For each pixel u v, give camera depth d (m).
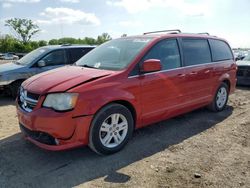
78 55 9.27
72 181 3.62
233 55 7.25
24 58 9.20
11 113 6.77
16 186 3.49
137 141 4.93
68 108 3.86
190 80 5.62
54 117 3.81
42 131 3.90
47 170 3.89
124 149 4.58
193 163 4.12
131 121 4.57
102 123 4.16
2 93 8.79
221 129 5.61
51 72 4.79
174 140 5.00
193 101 5.85
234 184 3.58
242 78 10.41
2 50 75.81
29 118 3.99
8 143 4.78
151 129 5.54
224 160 4.23
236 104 7.77
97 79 4.19
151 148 4.64
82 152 4.45
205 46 6.27
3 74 8.13
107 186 3.50
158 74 4.92
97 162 4.13
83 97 3.93
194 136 5.21
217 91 6.64
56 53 8.90
